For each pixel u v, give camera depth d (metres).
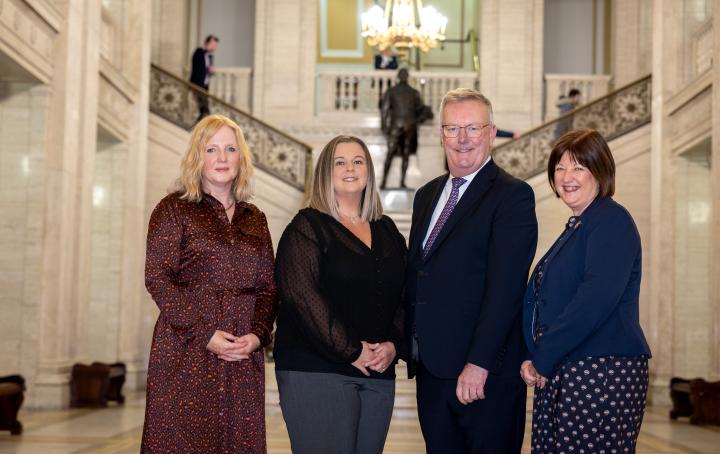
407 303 3.94
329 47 19.56
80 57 10.26
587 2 19.34
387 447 7.24
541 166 14.81
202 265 3.68
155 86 14.27
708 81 10.98
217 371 3.63
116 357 12.30
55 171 9.80
